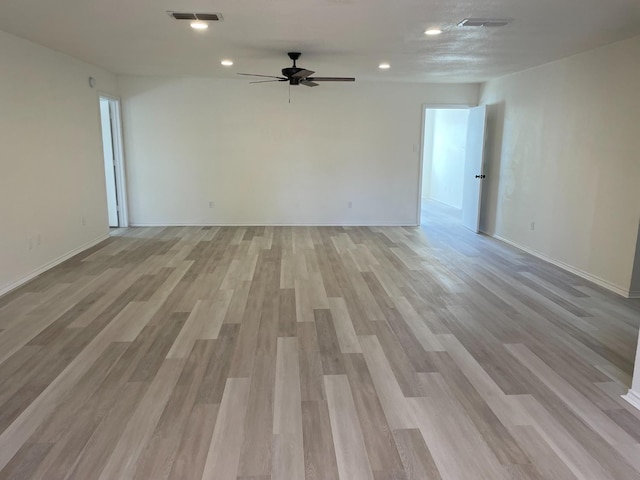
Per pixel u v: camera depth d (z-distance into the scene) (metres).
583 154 4.93
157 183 7.62
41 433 2.22
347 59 5.48
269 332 3.44
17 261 4.46
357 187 7.90
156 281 4.67
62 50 5.16
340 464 2.03
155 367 2.88
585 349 3.20
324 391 2.63
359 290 4.46
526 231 6.15
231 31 4.16
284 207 7.88
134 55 5.41
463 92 7.68
